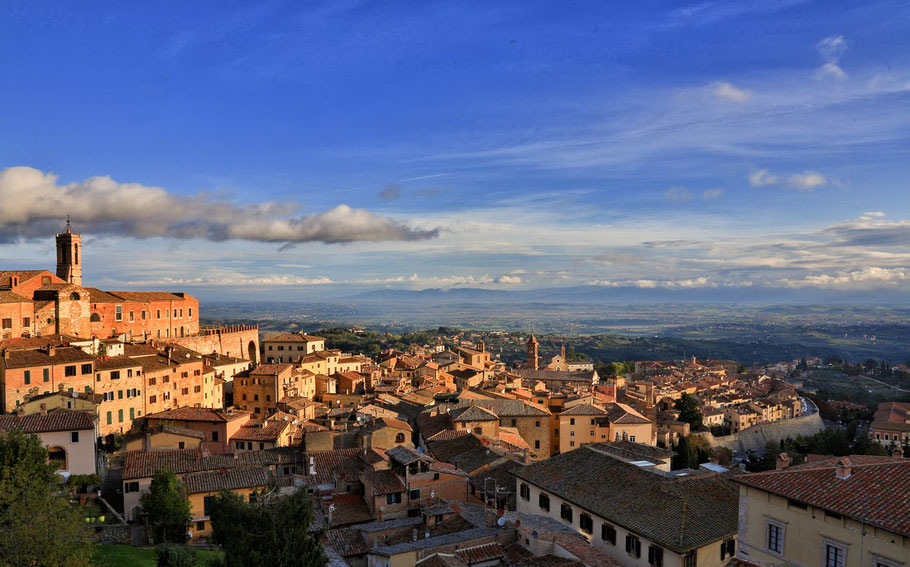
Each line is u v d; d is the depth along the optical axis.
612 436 133.88
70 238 156.00
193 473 77.00
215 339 192.62
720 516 49.72
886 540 34.56
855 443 182.75
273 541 37.41
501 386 174.00
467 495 77.06
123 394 114.62
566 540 49.72
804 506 39.38
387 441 100.19
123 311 161.88
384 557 47.12
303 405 136.12
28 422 79.50
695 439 189.75
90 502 76.94
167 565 52.09
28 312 126.69
